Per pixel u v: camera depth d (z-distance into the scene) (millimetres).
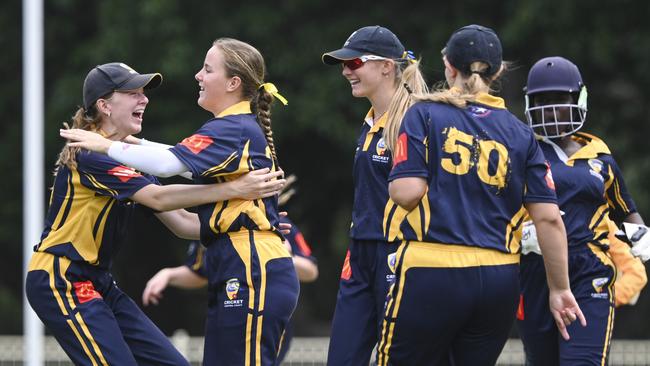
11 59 60250
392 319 17891
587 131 53844
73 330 19469
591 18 51188
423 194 17594
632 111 55125
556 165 22422
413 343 17875
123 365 19500
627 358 35156
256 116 19938
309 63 53312
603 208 22562
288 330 25562
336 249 58125
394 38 20672
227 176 19156
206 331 19688
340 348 20438
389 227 19953
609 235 23203
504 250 17797
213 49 19578
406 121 17922
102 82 19844
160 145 20656
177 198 18984
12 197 59375
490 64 18484
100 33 55844
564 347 21969
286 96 53031
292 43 53969
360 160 20500
